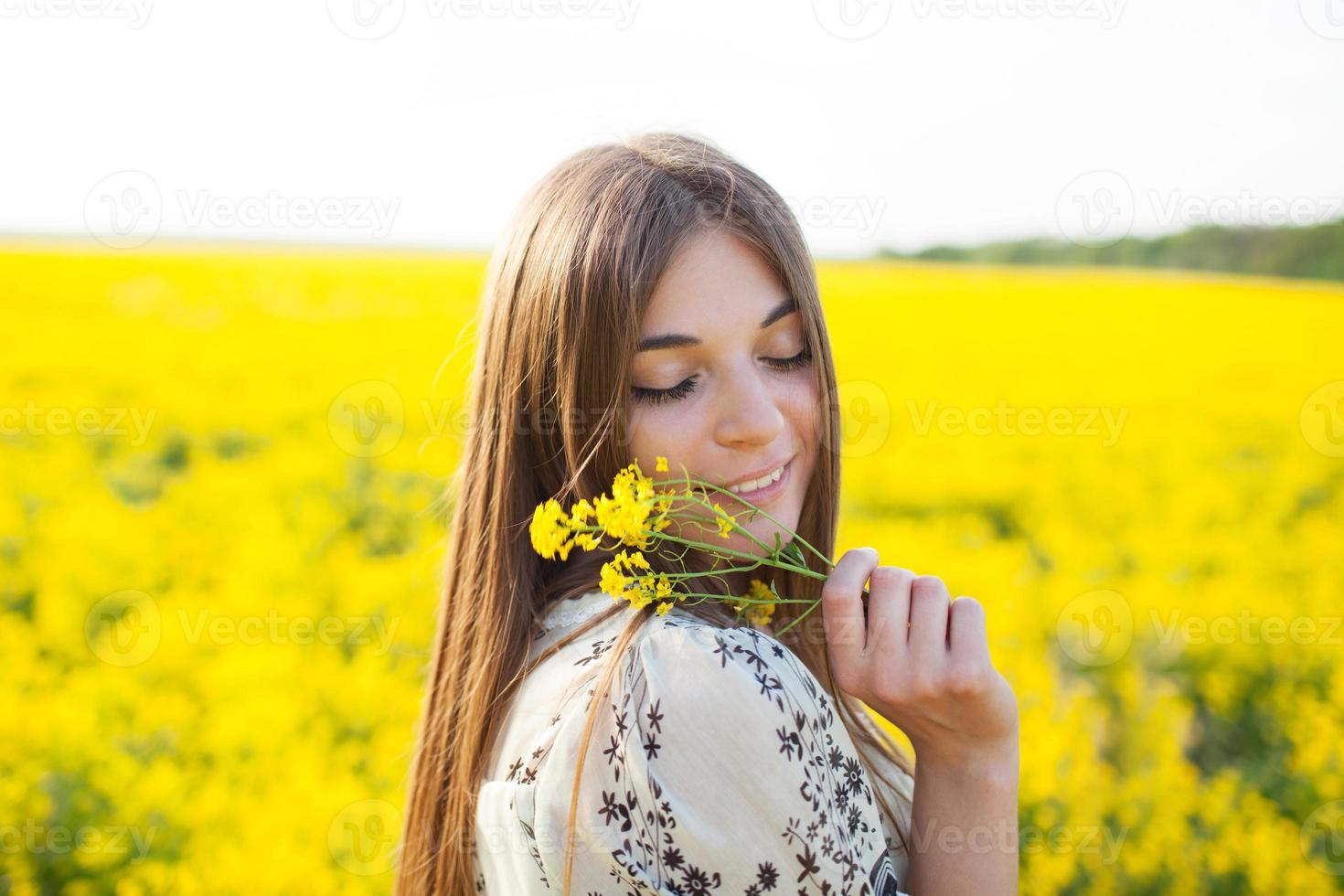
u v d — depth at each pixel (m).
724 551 0.98
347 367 8.55
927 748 1.04
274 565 4.97
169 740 3.78
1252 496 6.69
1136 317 10.64
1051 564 5.77
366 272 11.59
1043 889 2.96
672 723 0.84
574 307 0.95
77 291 10.18
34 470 6.49
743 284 0.97
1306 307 11.00
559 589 1.08
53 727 3.70
